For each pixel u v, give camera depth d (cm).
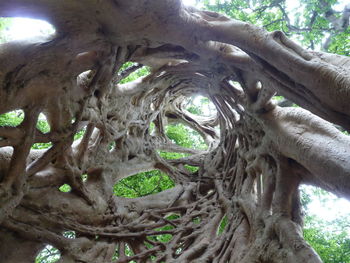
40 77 420
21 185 461
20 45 383
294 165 471
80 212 582
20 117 930
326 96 343
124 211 674
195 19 463
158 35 458
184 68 723
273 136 482
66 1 356
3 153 474
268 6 930
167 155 1238
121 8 393
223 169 801
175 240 573
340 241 978
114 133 697
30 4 340
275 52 386
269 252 401
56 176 556
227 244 504
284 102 829
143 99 794
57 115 486
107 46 461
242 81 541
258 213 481
